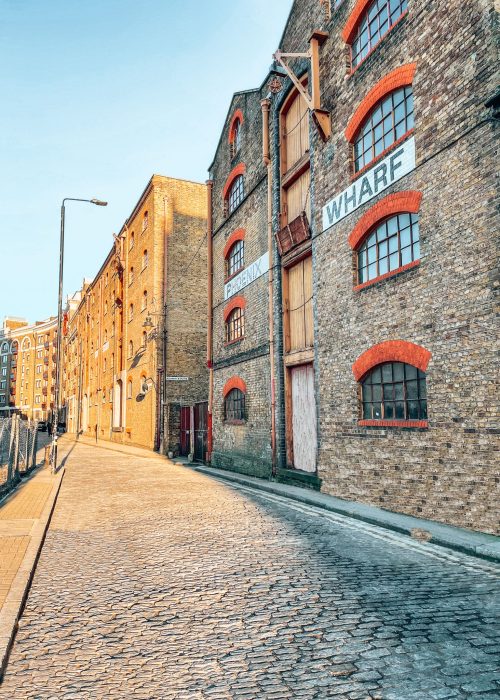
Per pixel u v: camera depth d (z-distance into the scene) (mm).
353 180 10055
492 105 6695
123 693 3102
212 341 18688
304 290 12617
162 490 11992
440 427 7488
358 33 10297
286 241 12734
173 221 26641
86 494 11633
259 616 4211
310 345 12211
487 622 3990
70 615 4406
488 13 6906
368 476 9148
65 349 69688
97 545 6887
